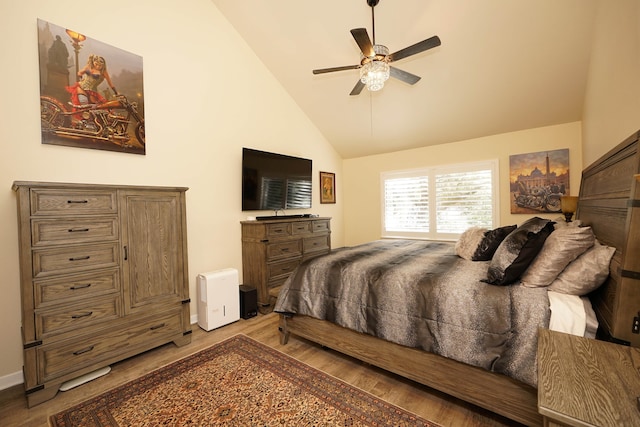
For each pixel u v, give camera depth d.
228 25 3.57
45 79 2.24
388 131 4.60
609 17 2.12
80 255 2.04
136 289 2.32
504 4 2.61
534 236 1.67
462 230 4.38
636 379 0.90
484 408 1.61
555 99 3.33
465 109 3.81
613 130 2.13
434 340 1.67
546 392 0.85
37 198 1.87
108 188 2.17
